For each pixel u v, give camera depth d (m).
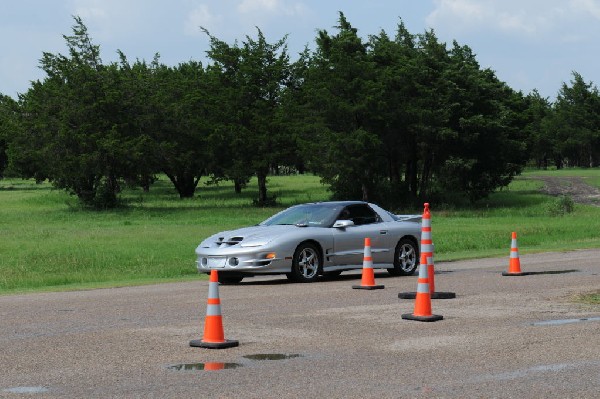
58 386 7.38
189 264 25.17
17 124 70.44
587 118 163.12
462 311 12.40
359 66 67.06
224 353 9.00
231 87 74.06
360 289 16.09
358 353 8.96
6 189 112.25
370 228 19.36
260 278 20.06
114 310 13.07
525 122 88.38
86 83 65.62
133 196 92.69
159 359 8.66
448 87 70.44
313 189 99.69
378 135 68.56
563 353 8.86
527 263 22.45
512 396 6.85
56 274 22.97
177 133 71.12
